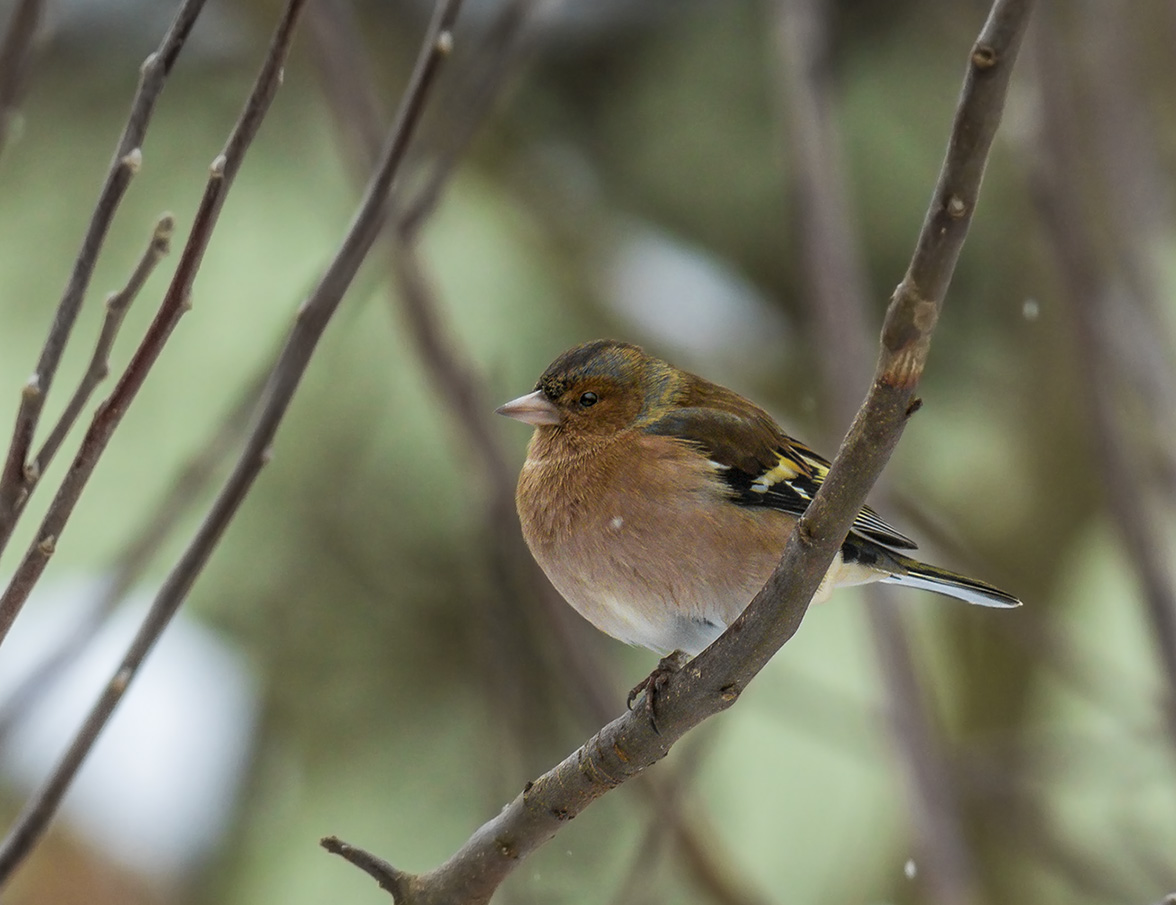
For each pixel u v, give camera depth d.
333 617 11.43
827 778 12.50
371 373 11.48
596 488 7.15
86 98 11.79
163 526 6.45
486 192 12.52
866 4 12.80
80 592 10.48
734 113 12.89
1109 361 8.47
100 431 4.35
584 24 12.81
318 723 11.36
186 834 10.44
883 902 12.32
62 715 10.42
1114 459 8.34
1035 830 10.18
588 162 13.00
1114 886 9.96
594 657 8.03
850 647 12.83
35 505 10.96
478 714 10.80
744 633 5.07
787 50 9.52
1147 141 9.50
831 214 9.23
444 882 5.63
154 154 11.65
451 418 8.23
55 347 4.29
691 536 7.03
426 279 8.09
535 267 12.34
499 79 7.59
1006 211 13.15
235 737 10.87
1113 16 9.41
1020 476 13.54
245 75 11.86
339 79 7.82
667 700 5.32
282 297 11.26
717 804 12.23
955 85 11.47
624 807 10.33
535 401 7.54
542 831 5.55
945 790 8.34
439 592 11.41
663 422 7.43
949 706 13.72
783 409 12.83
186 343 11.16
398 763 11.41
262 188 11.54
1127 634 14.08
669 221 13.05
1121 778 11.78
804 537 4.76
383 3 12.91
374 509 11.46
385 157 5.20
